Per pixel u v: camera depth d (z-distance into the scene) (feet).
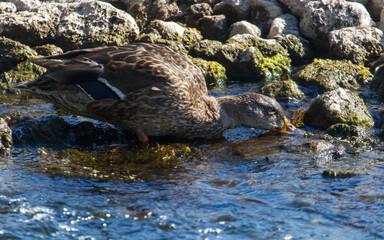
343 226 23.13
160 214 24.36
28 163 30.58
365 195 26.12
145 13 58.44
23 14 52.49
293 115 41.68
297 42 53.93
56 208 24.63
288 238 22.22
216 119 37.76
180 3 59.82
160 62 35.29
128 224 23.44
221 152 33.88
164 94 34.19
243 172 30.01
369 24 54.49
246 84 49.98
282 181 28.35
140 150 34.30
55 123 35.58
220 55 52.37
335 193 26.53
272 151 33.76
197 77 37.99
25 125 35.04
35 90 33.99
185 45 55.21
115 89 33.53
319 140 35.01
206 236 22.49
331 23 53.88
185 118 35.70
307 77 48.01
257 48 53.11
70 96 33.88
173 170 30.37
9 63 48.29
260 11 57.98
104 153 33.42
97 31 53.11
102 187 27.40
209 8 58.90
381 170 29.76
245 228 23.11
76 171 29.55
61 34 52.37
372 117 40.29
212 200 25.90
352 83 48.08
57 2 57.16
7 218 23.44
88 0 54.80
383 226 22.95
